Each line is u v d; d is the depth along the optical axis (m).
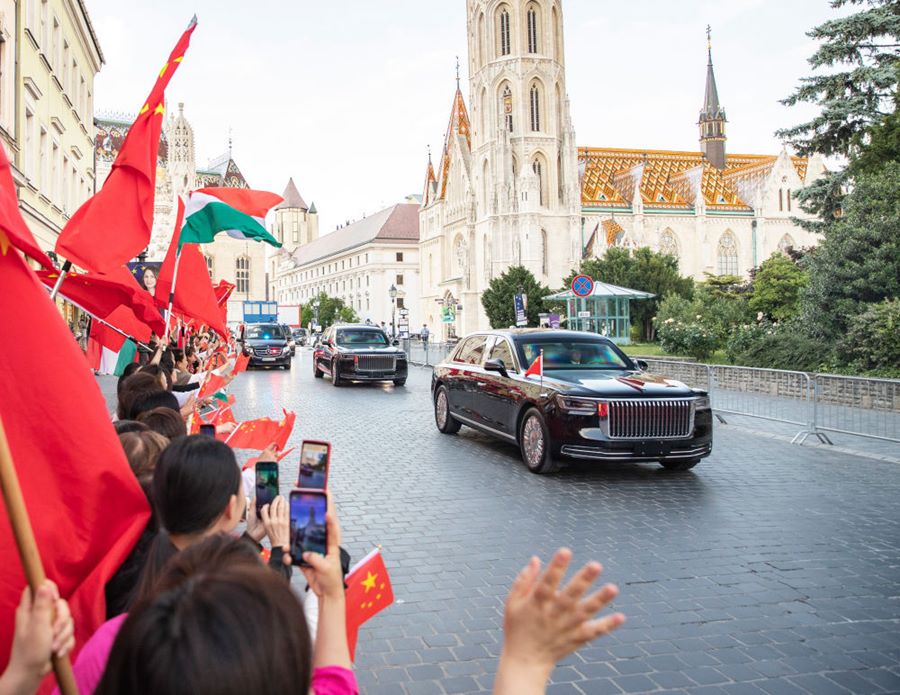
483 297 58.38
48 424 2.39
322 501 1.92
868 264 20.41
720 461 11.27
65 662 1.56
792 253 27.52
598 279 49.97
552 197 81.44
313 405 19.41
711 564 6.35
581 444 9.62
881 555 6.60
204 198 6.67
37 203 21.23
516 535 7.23
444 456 11.63
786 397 14.22
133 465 3.43
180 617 1.18
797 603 5.47
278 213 181.50
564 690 4.16
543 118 81.50
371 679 4.32
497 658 4.61
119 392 5.82
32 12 19.95
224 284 16.62
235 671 1.14
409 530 7.41
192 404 6.41
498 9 81.00
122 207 4.65
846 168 25.22
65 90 25.17
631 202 89.69
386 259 122.62
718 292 45.94
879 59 24.56
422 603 5.49
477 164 84.69
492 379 11.70
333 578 1.92
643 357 24.08
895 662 4.51
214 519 2.51
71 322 24.88
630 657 4.58
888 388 11.95
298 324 82.25
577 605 1.42
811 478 9.97
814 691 4.14
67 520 2.39
